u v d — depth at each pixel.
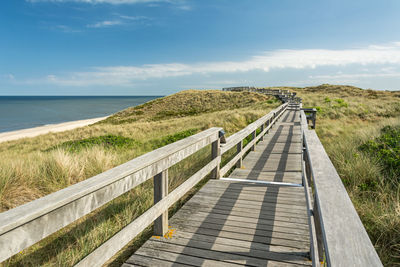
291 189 4.25
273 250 2.51
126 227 2.02
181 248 2.57
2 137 28.34
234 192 4.12
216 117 18.34
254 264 2.31
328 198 1.21
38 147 13.73
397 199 3.80
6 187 4.26
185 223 3.10
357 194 4.48
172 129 16.48
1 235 1.11
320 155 2.00
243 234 2.83
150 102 51.66
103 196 1.69
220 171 4.75
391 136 7.52
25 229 1.20
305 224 3.04
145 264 2.33
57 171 5.14
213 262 2.35
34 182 4.72
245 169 5.79
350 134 10.33
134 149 9.37
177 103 47.25
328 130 12.09
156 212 2.50
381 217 3.34
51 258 2.79
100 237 3.06
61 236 3.17
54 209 1.33
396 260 2.81
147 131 17.17
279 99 38.16
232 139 4.90
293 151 7.59
